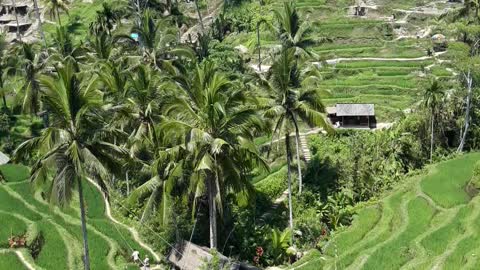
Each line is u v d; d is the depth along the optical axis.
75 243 53.47
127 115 53.75
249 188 50.53
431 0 113.56
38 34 133.38
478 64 67.81
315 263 49.94
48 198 41.12
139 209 59.97
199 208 57.22
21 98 79.62
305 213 60.69
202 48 98.94
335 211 59.97
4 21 140.00
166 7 117.12
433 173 62.66
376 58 95.94
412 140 70.06
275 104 56.59
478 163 59.06
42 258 50.72
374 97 83.31
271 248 54.41
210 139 45.66
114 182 64.81
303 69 59.75
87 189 64.06
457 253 45.62
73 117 39.78
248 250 54.44
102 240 54.22
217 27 112.94
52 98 39.53
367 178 64.06
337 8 112.12
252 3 117.31
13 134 85.25
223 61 91.25
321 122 56.19
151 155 61.44
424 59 93.44
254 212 59.41
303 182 65.56
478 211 52.09
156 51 71.81
